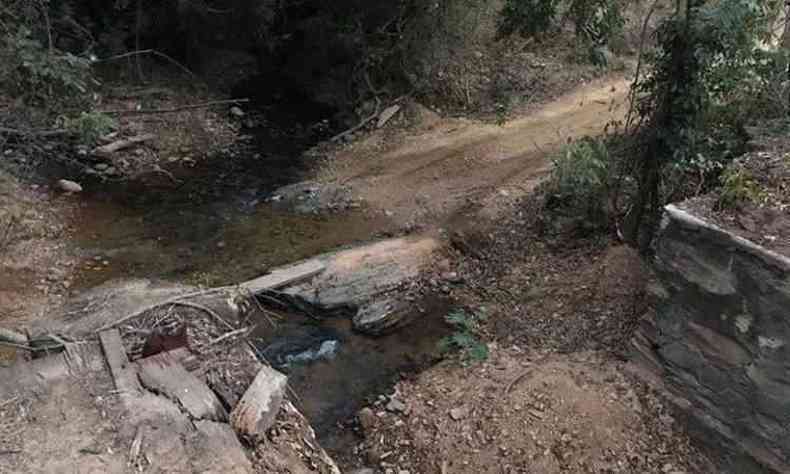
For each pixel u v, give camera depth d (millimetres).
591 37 8703
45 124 9719
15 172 9758
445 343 7469
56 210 9500
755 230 5383
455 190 10227
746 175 6004
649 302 6254
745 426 5621
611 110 11688
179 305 4852
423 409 6586
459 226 9406
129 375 4117
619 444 6004
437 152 11297
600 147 8297
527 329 7516
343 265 8523
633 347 6508
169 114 11961
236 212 9898
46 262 8438
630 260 7805
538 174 10430
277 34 13641
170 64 12922
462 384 6789
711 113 7473
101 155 10734
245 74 13555
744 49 6891
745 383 5516
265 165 11227
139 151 11102
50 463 3619
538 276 8281
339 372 7234
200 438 3797
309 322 7922
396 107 12406
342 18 12578
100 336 4414
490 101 12812
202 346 4422
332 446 6383
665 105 7367
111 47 12188
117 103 11828
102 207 9789
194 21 12391
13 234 8727
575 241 8656
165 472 3625
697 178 7734
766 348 5277
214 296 5070
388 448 6285
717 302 5551
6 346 6398
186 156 11297
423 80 12734
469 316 7863
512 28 8680
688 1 6875
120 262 8609
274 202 10164
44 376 4102
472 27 13031
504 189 10102
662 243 5898
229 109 12719
